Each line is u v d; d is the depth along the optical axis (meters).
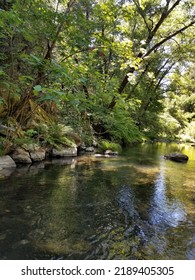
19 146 7.14
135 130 16.80
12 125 7.03
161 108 24.69
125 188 5.54
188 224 3.83
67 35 7.14
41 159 7.72
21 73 7.30
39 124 8.23
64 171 6.69
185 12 12.58
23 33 6.11
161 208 4.46
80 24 7.05
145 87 20.22
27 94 6.93
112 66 14.06
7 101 6.96
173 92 24.62
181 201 4.90
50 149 8.52
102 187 5.48
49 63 5.50
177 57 16.92
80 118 10.63
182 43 16.16
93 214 3.97
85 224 3.59
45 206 4.13
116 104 10.80
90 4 8.85
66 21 6.79
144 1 10.98
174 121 31.30
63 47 7.62
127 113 13.41
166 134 29.67
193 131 31.53
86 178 6.14
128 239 3.25
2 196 4.41
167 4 12.01
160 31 14.23
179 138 30.16
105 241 3.15
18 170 6.34
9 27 5.86
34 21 6.61
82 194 4.90
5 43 6.84
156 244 3.16
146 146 17.20
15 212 3.79
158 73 20.48
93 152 10.73
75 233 3.30
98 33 7.60
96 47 8.28
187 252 3.01
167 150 15.40
